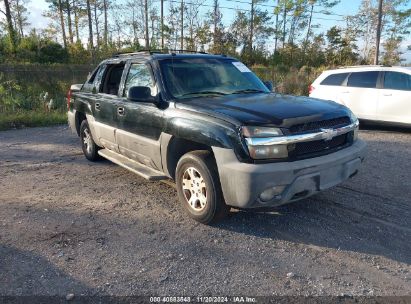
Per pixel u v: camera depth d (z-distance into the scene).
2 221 4.54
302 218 4.50
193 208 4.43
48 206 5.00
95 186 5.77
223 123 3.91
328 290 3.15
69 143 9.03
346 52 46.59
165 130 4.55
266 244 3.92
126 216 4.65
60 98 16.83
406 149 7.92
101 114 6.04
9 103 14.34
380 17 24.89
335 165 4.05
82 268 3.51
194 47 41.56
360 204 4.90
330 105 4.45
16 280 3.33
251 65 45.75
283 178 3.72
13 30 34.72
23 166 6.99
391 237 4.03
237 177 3.75
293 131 3.80
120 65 6.02
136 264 3.57
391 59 42.88
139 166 5.41
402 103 9.48
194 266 3.53
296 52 46.41
